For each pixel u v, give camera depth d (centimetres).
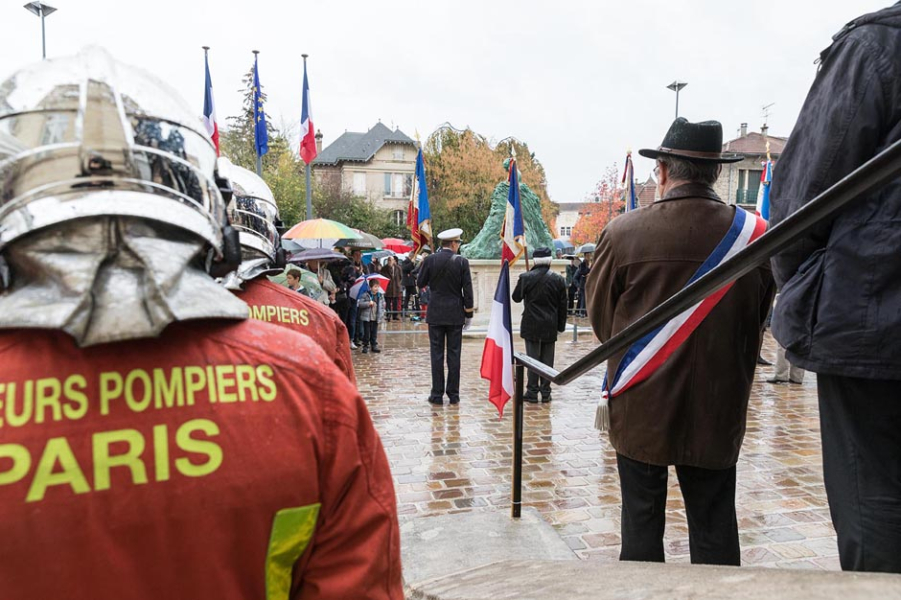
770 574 129
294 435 83
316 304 229
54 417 73
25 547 69
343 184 4634
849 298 146
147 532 73
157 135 85
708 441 217
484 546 315
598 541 347
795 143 164
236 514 77
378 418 619
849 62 150
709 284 165
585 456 498
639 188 3850
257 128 1115
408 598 219
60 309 72
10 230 75
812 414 623
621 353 229
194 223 83
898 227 140
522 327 691
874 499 146
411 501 407
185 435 76
